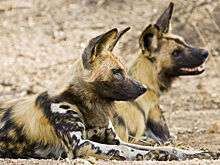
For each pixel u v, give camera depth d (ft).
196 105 49.32
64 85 26.68
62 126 25.20
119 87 26.35
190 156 24.86
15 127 26.99
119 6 80.07
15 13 80.02
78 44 68.49
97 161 23.02
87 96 26.45
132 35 67.26
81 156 24.16
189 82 58.18
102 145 24.23
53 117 25.67
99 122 26.91
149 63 35.60
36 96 27.58
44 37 71.46
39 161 22.75
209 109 48.08
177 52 35.91
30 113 26.91
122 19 74.79
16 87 53.67
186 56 35.68
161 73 35.94
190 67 35.73
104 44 26.40
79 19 76.89
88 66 26.21
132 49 61.93
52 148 25.93
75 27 74.02
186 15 68.74
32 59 63.82
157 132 34.96
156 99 35.68
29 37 71.51
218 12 68.18
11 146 26.84
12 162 22.54
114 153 23.97
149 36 35.50
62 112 25.54
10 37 71.31
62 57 64.69
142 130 34.09
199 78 59.26
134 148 26.55
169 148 25.39
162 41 35.91
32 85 54.49
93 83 26.16
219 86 55.72
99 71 26.13
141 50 35.29
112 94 26.45
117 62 26.71
